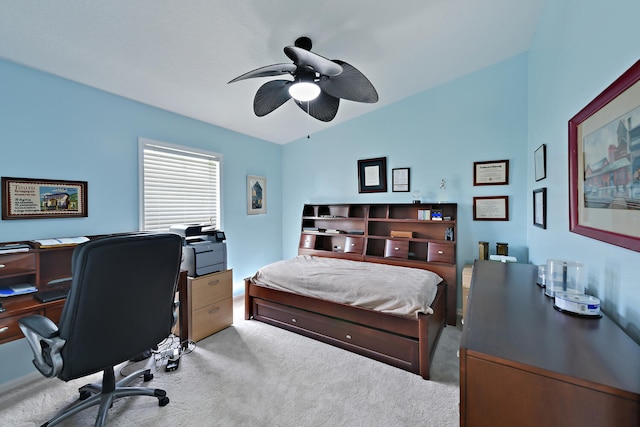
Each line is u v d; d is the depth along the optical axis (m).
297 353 2.24
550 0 1.88
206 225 2.79
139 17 1.58
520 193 2.77
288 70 1.82
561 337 0.87
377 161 3.57
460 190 3.06
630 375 0.68
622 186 0.98
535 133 2.39
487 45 2.47
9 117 1.84
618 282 1.05
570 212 1.49
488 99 2.89
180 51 1.93
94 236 2.18
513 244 2.81
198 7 1.56
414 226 3.31
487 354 0.78
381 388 1.81
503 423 0.76
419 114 3.29
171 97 2.55
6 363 1.81
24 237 1.91
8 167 1.84
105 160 2.33
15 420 1.55
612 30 1.10
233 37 1.85
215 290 2.61
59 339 1.23
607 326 0.95
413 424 1.51
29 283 1.86
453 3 1.84
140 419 1.55
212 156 3.26
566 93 1.62
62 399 1.72
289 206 4.39
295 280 2.59
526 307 1.13
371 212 3.60
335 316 2.34
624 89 0.96
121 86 2.28
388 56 2.42
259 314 2.87
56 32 1.62
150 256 1.45
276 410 1.62
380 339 2.12
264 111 2.29
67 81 2.11
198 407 1.64
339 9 1.74
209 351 2.28
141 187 2.58
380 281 2.38
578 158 1.40
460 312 3.02
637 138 0.89
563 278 1.26
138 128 2.56
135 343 1.46
